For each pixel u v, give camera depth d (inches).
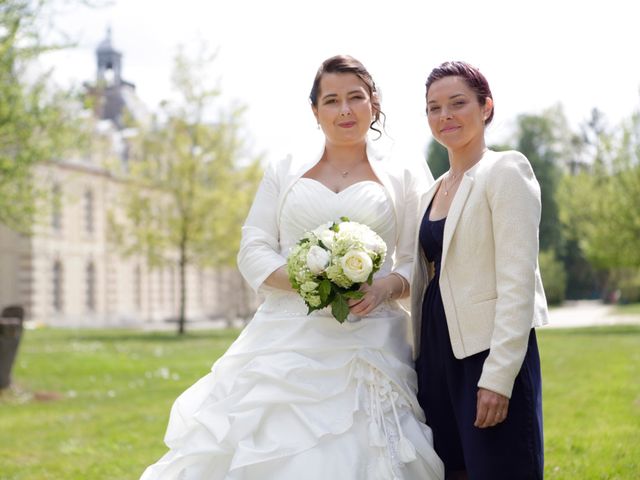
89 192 1868.8
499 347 130.0
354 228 143.3
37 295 1683.1
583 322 1323.8
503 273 132.2
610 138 1170.6
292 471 135.9
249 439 140.2
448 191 147.9
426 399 149.6
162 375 582.2
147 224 1210.6
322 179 161.5
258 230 161.3
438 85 144.9
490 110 148.8
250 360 151.4
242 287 1515.7
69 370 615.2
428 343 147.6
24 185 656.4
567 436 269.6
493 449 133.7
